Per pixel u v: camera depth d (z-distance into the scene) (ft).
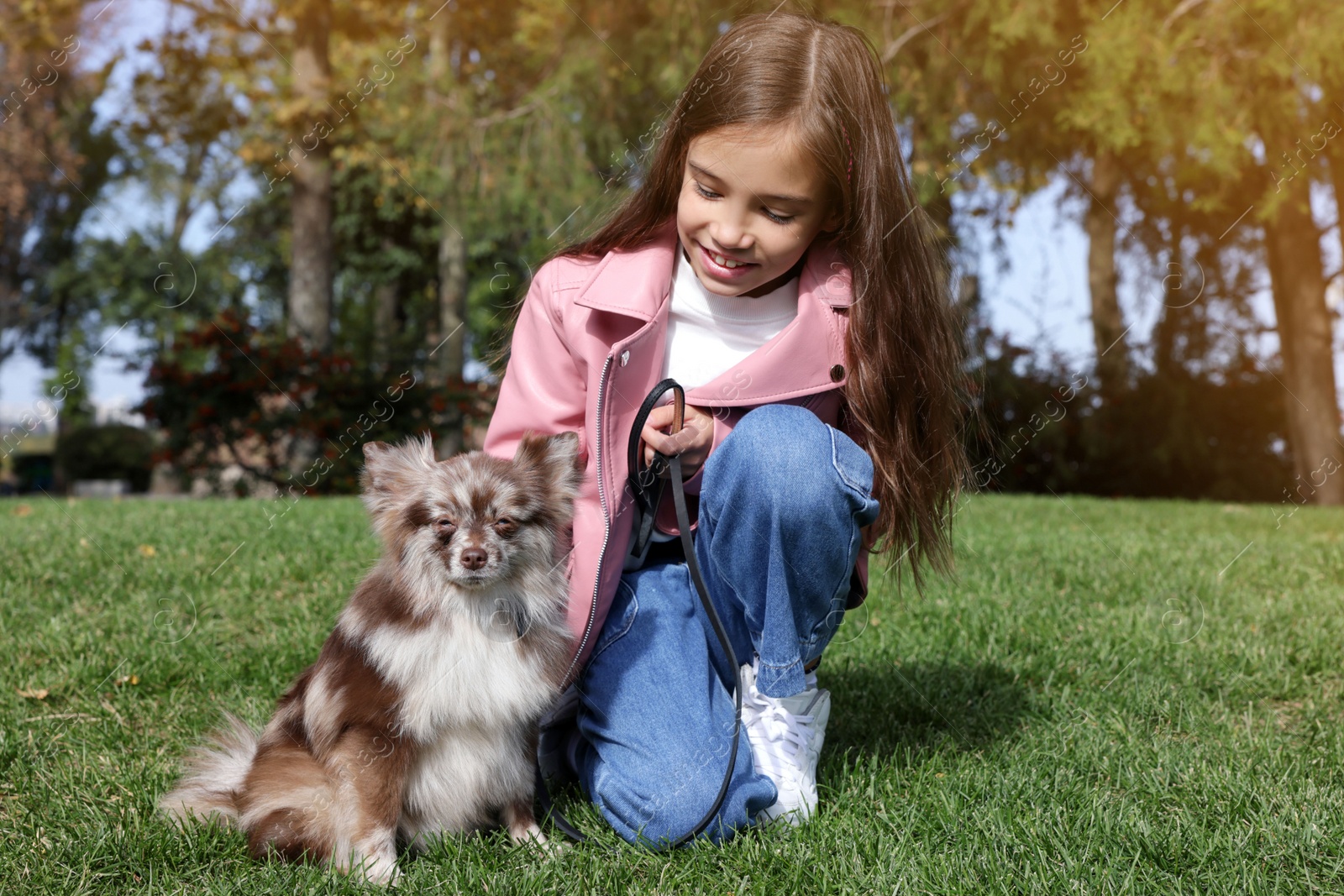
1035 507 29.99
